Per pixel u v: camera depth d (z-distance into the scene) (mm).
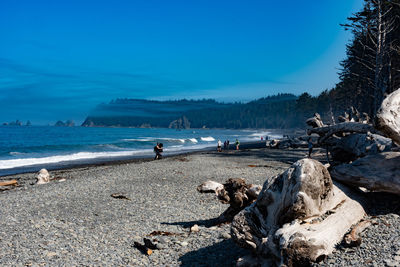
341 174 5891
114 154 44375
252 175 17875
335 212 4750
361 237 4484
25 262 6188
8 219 9672
